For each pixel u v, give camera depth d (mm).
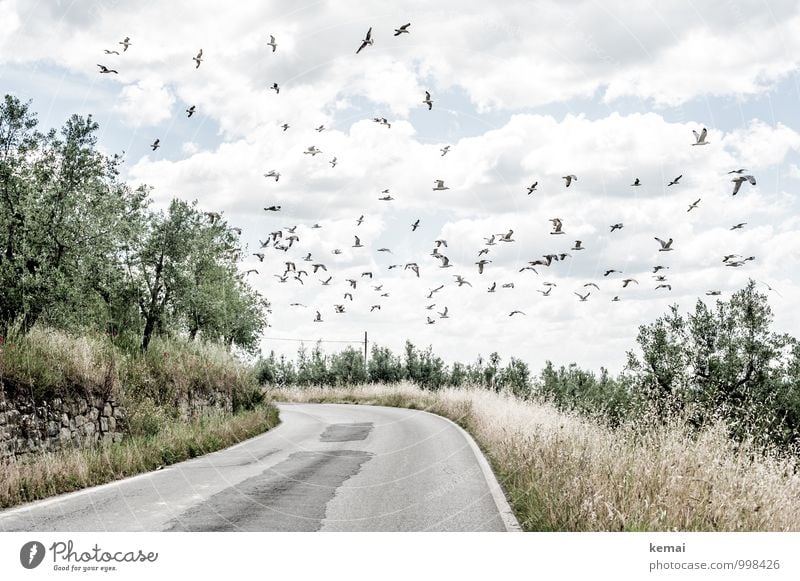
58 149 16000
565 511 6469
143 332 21891
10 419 10078
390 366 44938
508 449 10891
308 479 9875
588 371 22500
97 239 16078
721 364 13398
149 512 7328
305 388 44594
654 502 6230
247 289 34469
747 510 6266
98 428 12625
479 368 40344
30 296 13367
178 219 22750
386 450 13805
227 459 12375
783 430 11039
